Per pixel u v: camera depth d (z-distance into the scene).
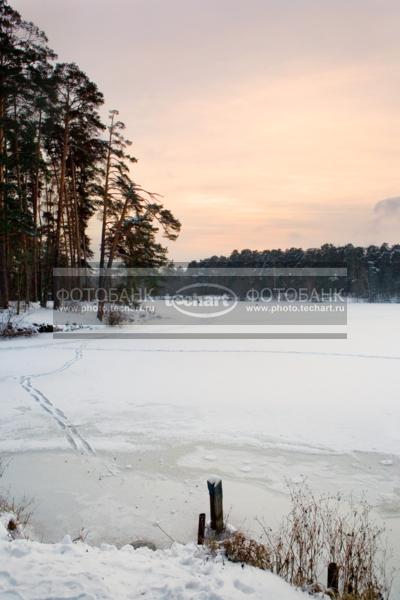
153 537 5.28
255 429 8.78
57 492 6.35
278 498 6.20
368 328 27.00
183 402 10.61
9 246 25.31
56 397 11.03
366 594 3.82
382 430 8.67
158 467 7.17
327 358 16.50
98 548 4.61
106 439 8.30
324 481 6.69
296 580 3.99
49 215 32.38
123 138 26.30
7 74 20.72
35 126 24.14
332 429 8.75
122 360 16.16
